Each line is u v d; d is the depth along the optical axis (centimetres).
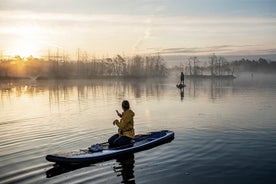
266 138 1348
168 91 4241
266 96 3250
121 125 1218
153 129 1606
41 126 1712
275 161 1037
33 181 896
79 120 1895
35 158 1114
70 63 11338
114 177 917
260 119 1811
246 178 896
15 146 1284
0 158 1119
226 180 884
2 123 1828
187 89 4609
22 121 1889
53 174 949
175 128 1599
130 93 3969
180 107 2436
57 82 8069
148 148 1212
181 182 872
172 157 1095
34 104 2839
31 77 10394
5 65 10656
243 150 1167
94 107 2547
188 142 1295
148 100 3025
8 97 3609
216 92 3938
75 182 883
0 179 915
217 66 13325
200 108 2355
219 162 1034
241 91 4053
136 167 1000
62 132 1542
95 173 954
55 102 2986
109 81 8581
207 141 1307
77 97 3497
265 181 875
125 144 1205
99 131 1557
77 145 1295
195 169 972
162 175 927
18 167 1017
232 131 1493
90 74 11350
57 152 1191
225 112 2122
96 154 1083
